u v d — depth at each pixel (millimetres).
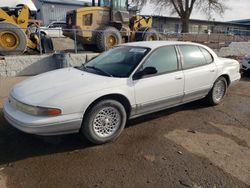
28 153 3459
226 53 16516
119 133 3883
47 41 10492
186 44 4855
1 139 3820
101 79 3762
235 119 4895
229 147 3754
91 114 3520
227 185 2859
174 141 3898
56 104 3236
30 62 9148
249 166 3256
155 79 4152
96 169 3115
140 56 4164
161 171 3096
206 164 3271
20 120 3244
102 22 11820
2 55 9406
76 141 3824
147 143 3814
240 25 46031
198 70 4883
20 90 3641
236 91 7172
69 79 3795
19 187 2752
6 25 9180
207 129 4387
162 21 38375
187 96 4793
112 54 4621
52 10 32625
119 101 3881
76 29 10773
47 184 2812
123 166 3188
